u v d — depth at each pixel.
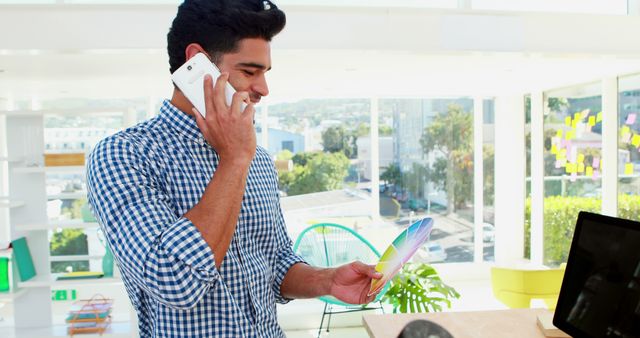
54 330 4.05
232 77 0.95
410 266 4.04
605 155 4.86
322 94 5.96
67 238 5.27
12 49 3.24
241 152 0.86
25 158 4.05
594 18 3.79
